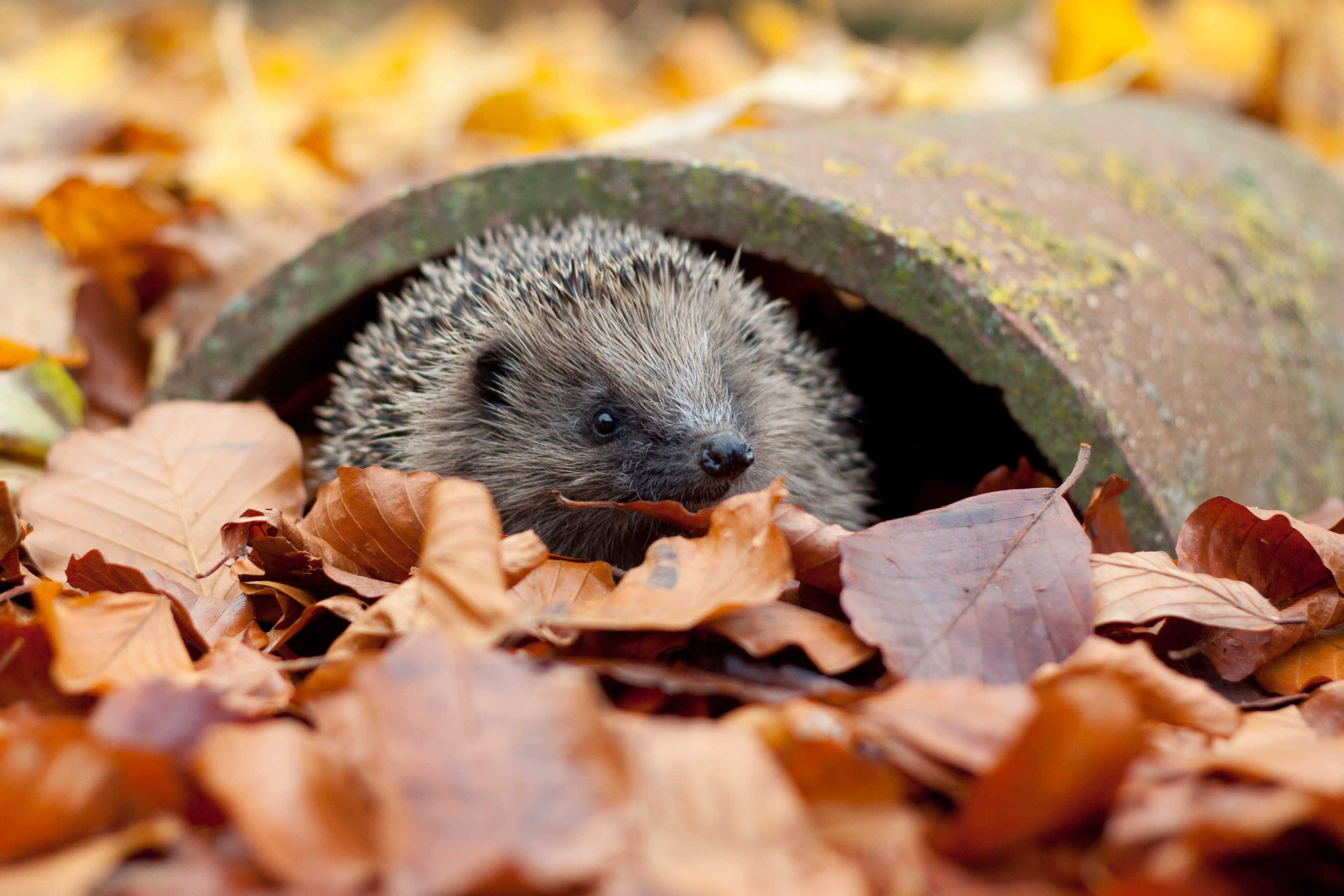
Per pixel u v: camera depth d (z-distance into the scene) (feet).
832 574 1.60
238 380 2.02
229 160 2.89
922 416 2.23
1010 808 1.31
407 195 1.96
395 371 1.98
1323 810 1.28
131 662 1.50
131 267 2.43
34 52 4.13
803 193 1.82
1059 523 1.60
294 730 1.33
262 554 1.65
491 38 5.41
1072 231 1.92
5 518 1.64
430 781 1.29
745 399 2.01
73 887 1.22
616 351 1.95
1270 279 2.08
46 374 2.01
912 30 5.99
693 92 4.02
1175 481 1.79
